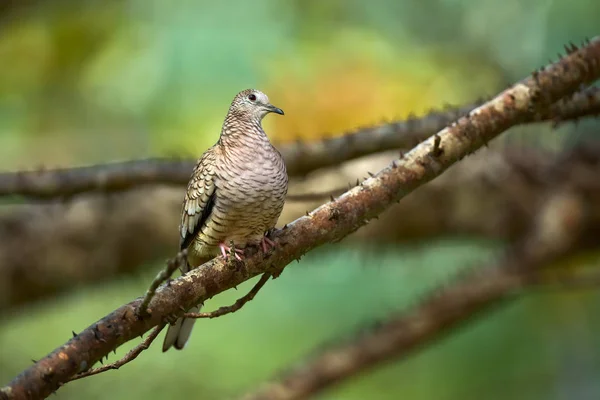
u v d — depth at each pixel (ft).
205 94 38.47
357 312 42.34
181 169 28.50
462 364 41.09
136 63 39.42
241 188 22.54
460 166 39.52
